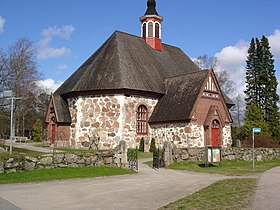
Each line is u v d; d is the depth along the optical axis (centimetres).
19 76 4291
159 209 909
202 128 2909
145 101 3098
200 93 2912
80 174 1661
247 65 5644
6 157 1602
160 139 3030
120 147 2002
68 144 3072
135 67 3203
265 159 2919
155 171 1911
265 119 5275
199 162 2308
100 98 2981
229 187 1255
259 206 875
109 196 1152
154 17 3856
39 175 1588
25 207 975
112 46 3325
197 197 1062
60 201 1066
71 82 3319
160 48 3897
